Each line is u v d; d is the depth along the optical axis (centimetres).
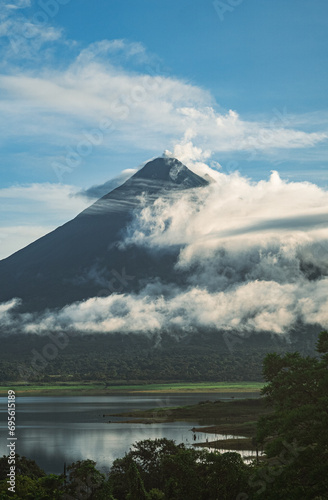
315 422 4244
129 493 5931
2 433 17962
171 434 16125
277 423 4466
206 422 18712
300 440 4100
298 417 4191
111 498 6019
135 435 16512
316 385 4662
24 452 13475
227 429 16188
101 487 6047
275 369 5125
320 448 3981
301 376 4741
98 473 6100
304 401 4638
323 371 4662
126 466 6781
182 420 19988
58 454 13075
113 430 18350
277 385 4950
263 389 5038
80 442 15312
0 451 13638
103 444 14788
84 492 5994
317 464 3888
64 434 17462
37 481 6275
